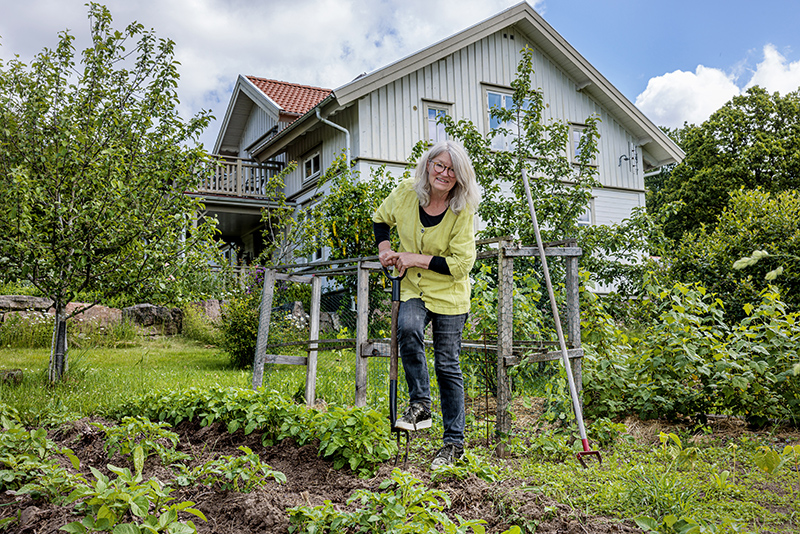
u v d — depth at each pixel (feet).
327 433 10.14
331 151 47.29
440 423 12.58
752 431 12.30
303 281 17.42
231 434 11.73
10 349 28.45
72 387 17.83
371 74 42.22
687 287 14.11
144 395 14.52
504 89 49.88
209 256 22.12
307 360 16.87
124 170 20.10
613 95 52.29
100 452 10.94
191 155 21.42
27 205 18.16
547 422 12.18
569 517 7.34
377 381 17.92
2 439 9.04
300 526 7.12
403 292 10.23
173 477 9.32
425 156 9.98
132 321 34.65
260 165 53.21
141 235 20.34
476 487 8.27
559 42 50.01
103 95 20.27
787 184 89.15
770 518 7.46
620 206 53.67
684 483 8.31
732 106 96.12
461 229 10.02
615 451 10.71
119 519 6.46
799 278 21.36
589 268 28.53
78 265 18.47
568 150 51.01
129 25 20.93
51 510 7.70
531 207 12.05
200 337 34.58
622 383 13.25
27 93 19.33
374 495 6.91
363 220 31.22
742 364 12.81
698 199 90.38
